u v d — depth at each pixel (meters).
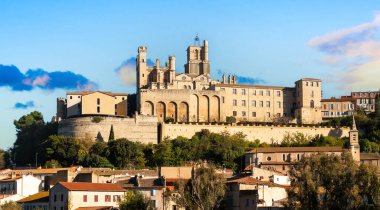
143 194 195.62
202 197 190.12
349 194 172.38
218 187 192.38
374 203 174.25
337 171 178.00
